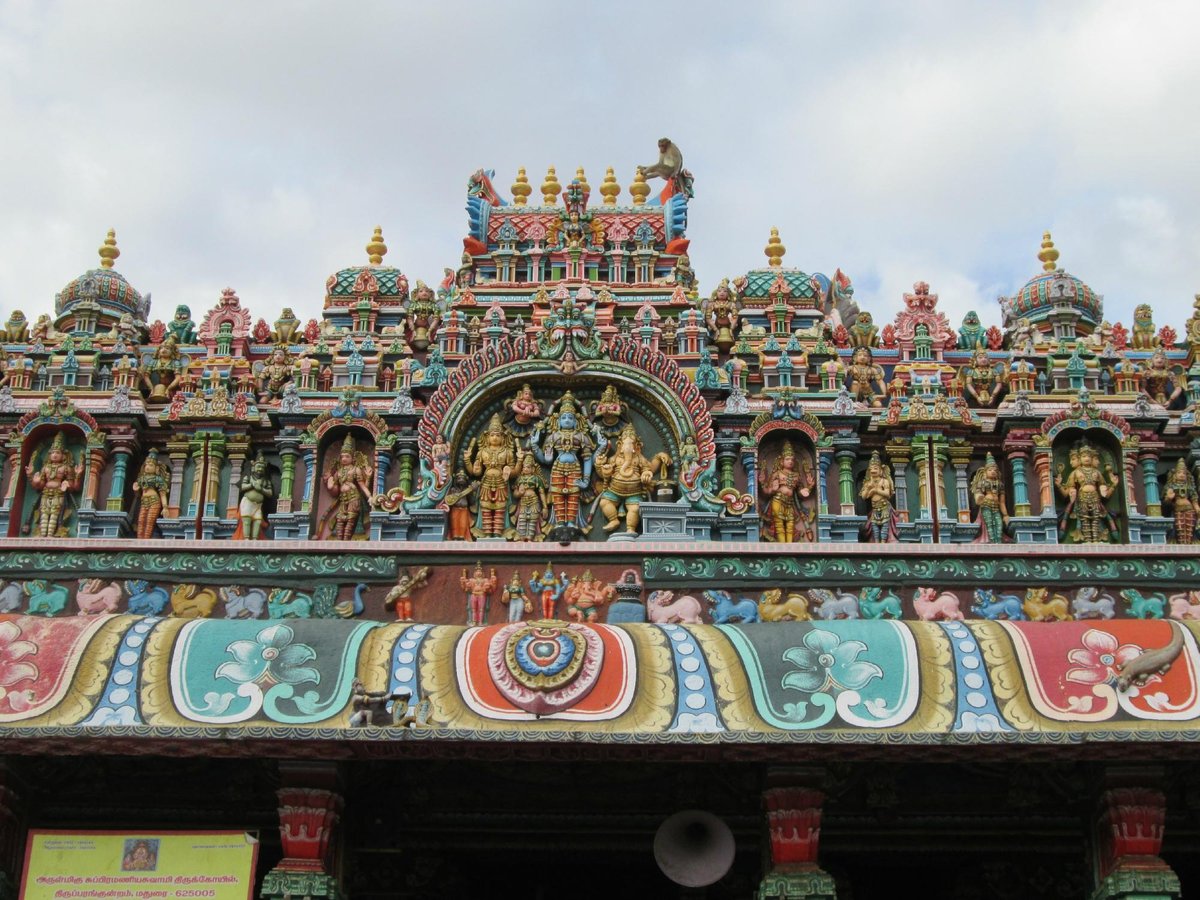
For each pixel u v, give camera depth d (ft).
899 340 82.07
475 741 58.75
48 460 76.69
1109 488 75.72
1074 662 61.46
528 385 76.48
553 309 79.71
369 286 82.84
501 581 72.13
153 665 61.11
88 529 75.20
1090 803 64.23
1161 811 61.57
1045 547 72.79
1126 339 85.30
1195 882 74.90
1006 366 79.61
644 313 80.18
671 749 60.23
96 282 86.07
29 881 61.11
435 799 69.05
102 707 59.62
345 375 79.20
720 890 71.92
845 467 76.33
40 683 60.39
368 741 58.95
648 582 72.02
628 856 71.92
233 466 77.20
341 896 63.31
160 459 77.82
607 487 74.95
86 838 61.77
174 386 79.66
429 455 74.69
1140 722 59.36
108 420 77.00
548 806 69.46
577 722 58.95
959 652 61.77
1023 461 76.38
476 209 85.35
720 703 59.82
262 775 66.90
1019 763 65.00
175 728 59.00
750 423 76.69
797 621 65.67
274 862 68.95
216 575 72.38
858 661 61.36
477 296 83.30
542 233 85.46
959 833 70.64
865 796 67.97
